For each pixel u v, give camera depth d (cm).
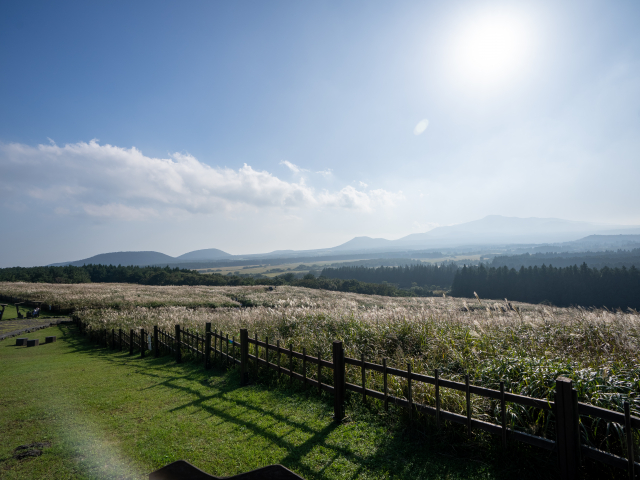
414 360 576
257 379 655
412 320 779
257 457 366
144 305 2669
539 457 333
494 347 574
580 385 386
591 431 346
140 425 464
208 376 721
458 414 375
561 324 708
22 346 1419
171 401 566
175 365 865
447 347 609
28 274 7200
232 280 7706
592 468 315
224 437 419
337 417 454
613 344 571
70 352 1241
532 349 561
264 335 860
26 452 388
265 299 3312
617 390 385
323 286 7706
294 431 430
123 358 1048
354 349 672
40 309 2772
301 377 544
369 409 474
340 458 361
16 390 665
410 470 335
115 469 348
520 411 380
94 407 546
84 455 380
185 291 4169
